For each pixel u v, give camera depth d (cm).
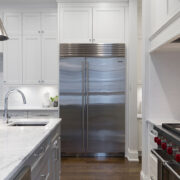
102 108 373
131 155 357
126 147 376
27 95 436
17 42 402
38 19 402
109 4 376
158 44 218
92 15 377
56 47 402
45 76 404
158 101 252
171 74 252
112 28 377
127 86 375
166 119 246
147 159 255
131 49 361
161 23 203
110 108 373
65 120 374
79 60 372
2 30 185
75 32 378
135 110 361
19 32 402
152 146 229
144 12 259
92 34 378
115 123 374
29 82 405
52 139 213
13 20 402
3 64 404
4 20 401
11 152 116
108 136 374
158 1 215
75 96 373
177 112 252
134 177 286
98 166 328
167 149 165
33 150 125
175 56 250
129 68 368
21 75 404
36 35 403
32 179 135
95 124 373
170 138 161
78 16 377
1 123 226
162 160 160
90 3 377
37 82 405
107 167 324
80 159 363
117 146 375
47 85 412
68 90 373
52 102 420
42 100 437
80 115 373
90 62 372
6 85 407
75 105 373
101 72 371
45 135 164
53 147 218
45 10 401
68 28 378
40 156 158
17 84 405
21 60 404
